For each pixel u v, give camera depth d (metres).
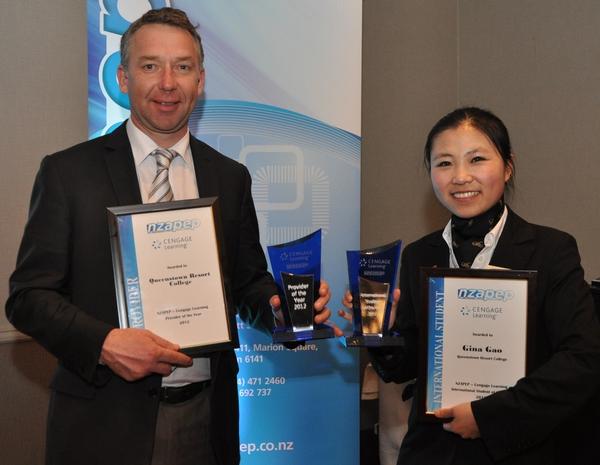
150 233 1.48
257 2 2.52
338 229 2.58
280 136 2.54
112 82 2.39
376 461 3.06
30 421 2.61
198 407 1.61
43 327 1.42
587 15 2.44
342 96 2.56
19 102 2.57
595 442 1.62
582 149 2.45
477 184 1.44
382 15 3.13
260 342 2.54
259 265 1.84
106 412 1.50
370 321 1.51
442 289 1.36
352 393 2.61
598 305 1.73
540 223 2.65
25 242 1.51
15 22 2.55
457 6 3.20
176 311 1.48
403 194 3.20
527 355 1.32
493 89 2.96
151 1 2.43
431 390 1.36
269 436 2.56
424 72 3.19
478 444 1.38
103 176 1.56
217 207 1.51
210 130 2.51
